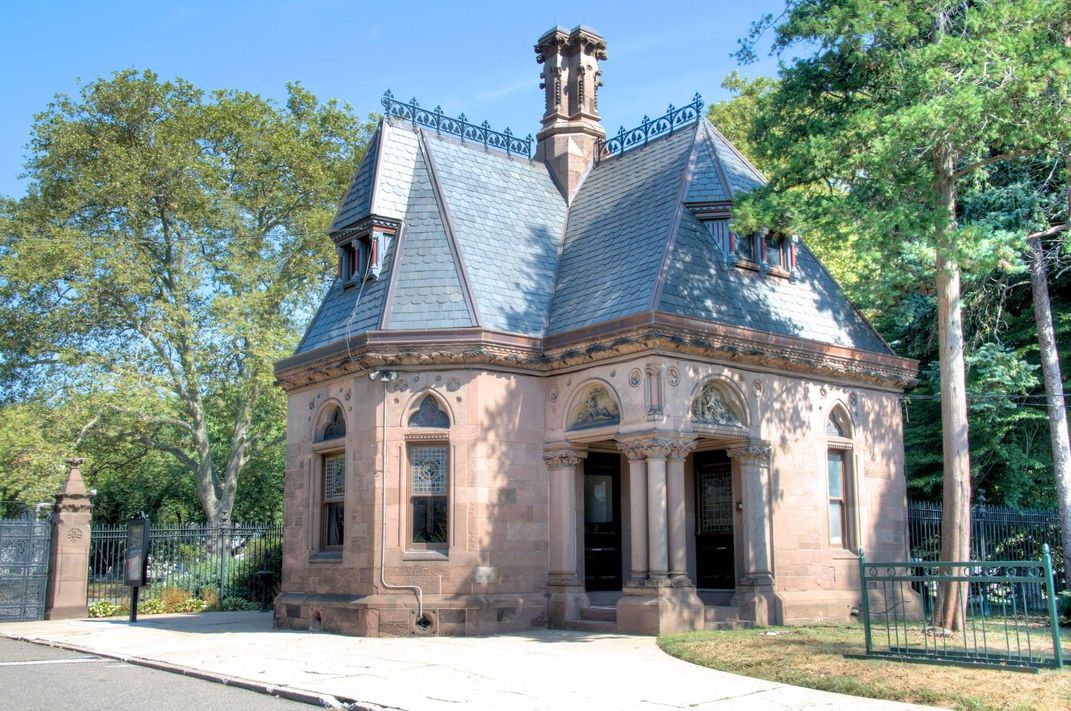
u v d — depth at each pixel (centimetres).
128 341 3912
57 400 3647
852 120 1639
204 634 1959
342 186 4084
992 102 1546
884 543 2239
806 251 2402
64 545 2548
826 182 1977
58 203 3828
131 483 5266
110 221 3900
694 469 2167
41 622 2409
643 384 1838
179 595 2809
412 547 1923
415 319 2003
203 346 3759
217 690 1217
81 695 1173
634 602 1789
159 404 3822
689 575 2112
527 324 2078
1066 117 1559
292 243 4088
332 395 2108
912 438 2816
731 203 2098
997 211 2502
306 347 2228
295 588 2142
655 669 1315
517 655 1492
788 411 2073
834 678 1154
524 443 1992
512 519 1950
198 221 3853
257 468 4850
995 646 1459
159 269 4012
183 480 5281
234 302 3638
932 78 1551
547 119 2647
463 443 1925
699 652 1423
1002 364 2517
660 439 1805
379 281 2127
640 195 2281
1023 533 2605
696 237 2088
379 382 1958
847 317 2342
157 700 1135
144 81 3875
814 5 1791
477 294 2047
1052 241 2494
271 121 4059
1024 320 2809
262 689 1197
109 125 3894
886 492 2272
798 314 2186
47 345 3688
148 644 1745
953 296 1727
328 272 4094
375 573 1898
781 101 1873
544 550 1988
